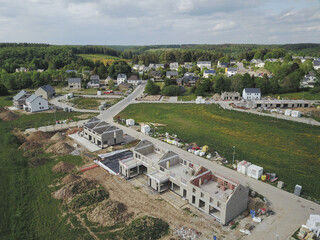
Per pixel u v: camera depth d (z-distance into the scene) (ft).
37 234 105.40
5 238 103.04
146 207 124.57
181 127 253.03
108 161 175.73
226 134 231.30
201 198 120.98
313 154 187.11
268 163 172.55
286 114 288.10
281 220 115.24
